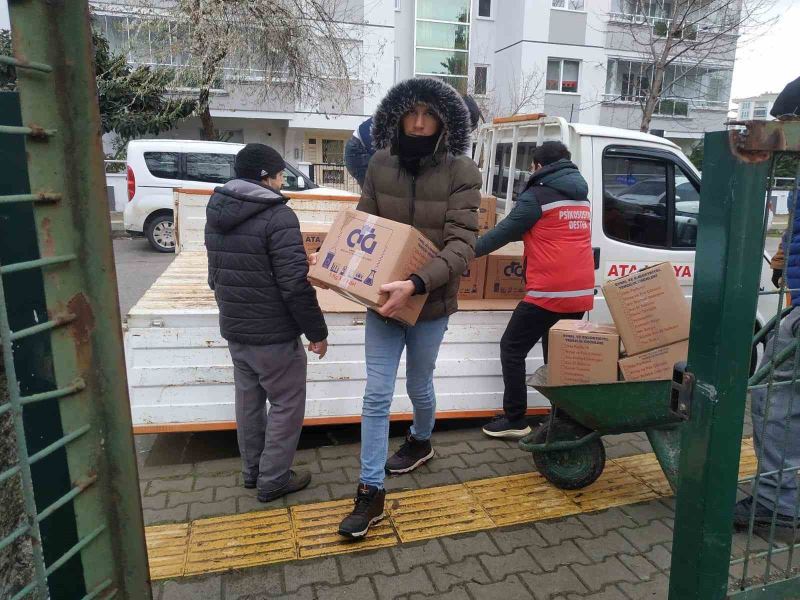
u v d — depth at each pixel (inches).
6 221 47.3
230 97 819.4
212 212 111.7
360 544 109.3
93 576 49.1
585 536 114.1
